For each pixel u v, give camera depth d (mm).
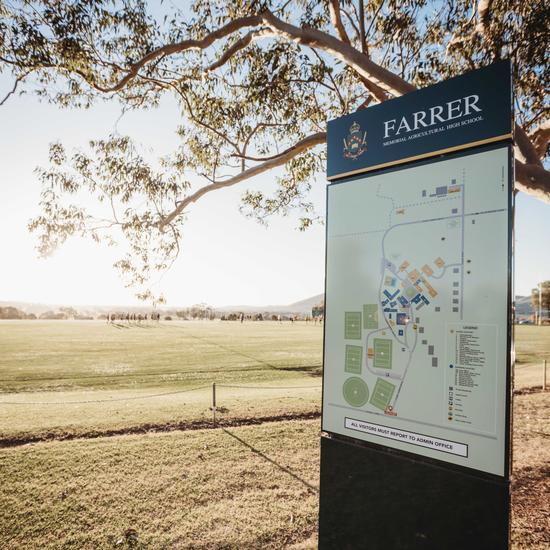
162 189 9945
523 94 7949
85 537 4809
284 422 9625
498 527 2412
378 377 3090
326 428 3371
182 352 32625
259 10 7320
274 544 4652
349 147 3451
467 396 2617
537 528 4727
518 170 5898
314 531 4926
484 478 2496
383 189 3213
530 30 6207
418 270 2943
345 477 3189
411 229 3014
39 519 5215
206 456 7391
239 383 17219
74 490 6012
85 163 10008
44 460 7145
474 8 7555
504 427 2443
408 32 8211
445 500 2650
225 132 9672
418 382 2859
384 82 6676
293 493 5953
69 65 8133
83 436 8664
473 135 2742
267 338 49719
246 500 5730
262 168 8609
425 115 2992
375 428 3059
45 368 23641
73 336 51375
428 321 2854
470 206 2725
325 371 3436
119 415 10242
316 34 6918
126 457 7309
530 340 44375
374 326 3162
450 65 8328
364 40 7652
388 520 2906
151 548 4594
